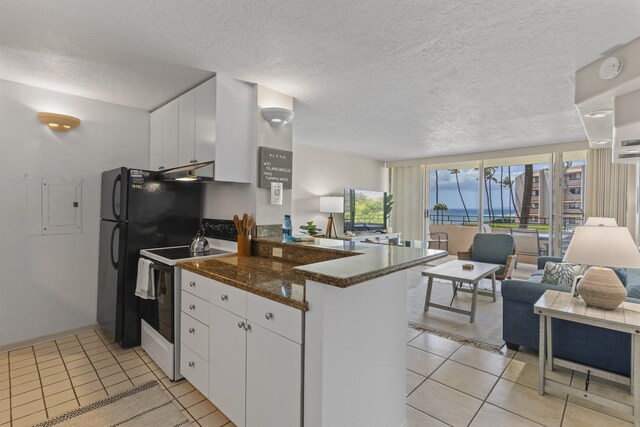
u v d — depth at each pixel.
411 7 1.61
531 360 2.54
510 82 2.59
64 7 1.62
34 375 2.27
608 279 2.01
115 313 2.71
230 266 2.12
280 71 2.40
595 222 3.76
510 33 1.85
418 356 2.60
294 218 5.52
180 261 2.24
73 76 2.52
